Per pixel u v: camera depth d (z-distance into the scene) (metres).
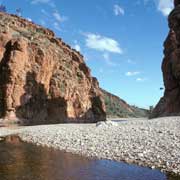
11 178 18.14
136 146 26.58
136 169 19.95
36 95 109.94
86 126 53.00
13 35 120.19
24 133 47.06
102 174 18.98
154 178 17.75
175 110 70.31
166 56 78.56
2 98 99.75
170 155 22.39
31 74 109.81
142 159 22.34
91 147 28.48
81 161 23.12
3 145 33.22
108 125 45.53
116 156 24.14
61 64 132.25
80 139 33.78
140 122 45.09
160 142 26.91
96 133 37.16
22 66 106.81
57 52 137.75
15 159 24.30
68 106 120.00
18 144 34.16
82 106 129.75
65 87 120.88
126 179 17.72
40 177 18.41
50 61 120.38
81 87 136.50
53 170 20.25
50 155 26.05
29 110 105.88
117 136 32.72
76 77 138.12
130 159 22.77
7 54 108.50
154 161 21.48
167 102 73.19
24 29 141.38
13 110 99.88
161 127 36.12
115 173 19.16
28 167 21.19
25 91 105.69
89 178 18.09
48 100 115.12
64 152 27.56
